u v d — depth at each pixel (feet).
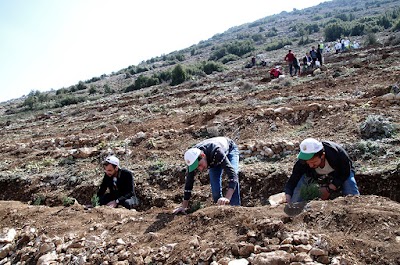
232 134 32.37
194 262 11.77
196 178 25.08
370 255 10.02
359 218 11.43
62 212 18.62
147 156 31.63
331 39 156.56
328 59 75.15
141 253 13.05
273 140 27.09
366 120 25.18
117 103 75.46
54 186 29.25
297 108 32.40
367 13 275.39
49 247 15.05
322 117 30.19
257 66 96.37
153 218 15.89
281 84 53.52
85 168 31.40
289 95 44.70
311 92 43.39
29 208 19.84
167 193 24.82
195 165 14.97
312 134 27.37
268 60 116.26
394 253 9.81
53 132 53.78
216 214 13.91
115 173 20.66
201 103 51.24
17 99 207.92
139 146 34.14
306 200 14.65
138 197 25.32
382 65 51.19
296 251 10.67
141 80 117.19
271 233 11.89
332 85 45.19
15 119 93.09
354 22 179.63
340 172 14.39
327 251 10.42
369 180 19.51
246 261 10.87
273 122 31.81
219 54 180.65
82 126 54.19
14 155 40.57
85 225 16.72
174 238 13.50
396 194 18.53
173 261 12.16
